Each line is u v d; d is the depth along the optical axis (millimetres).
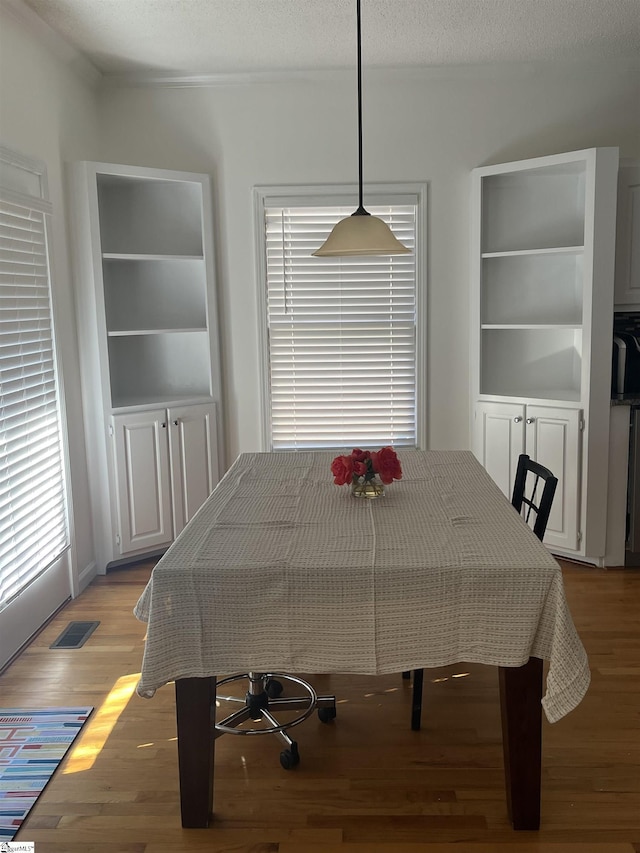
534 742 2154
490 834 2188
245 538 2346
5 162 3293
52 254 3744
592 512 4230
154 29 3771
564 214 4656
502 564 2070
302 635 2113
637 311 4305
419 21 3727
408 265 4746
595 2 3525
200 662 2123
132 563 4562
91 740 2699
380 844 2160
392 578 2066
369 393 4883
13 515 3299
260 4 3461
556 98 4551
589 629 3516
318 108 4598
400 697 2979
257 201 4668
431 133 4605
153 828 2244
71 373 4066
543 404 4320
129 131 4617
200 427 4656
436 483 2988
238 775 2490
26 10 3408
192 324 4816
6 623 3256
